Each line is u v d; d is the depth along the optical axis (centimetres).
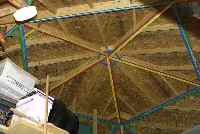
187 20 687
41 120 669
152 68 866
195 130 559
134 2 668
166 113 1036
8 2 637
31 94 709
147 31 743
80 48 813
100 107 1079
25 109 673
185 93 933
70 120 772
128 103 1041
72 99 1023
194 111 995
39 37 762
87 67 887
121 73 912
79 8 684
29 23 707
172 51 794
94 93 1003
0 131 629
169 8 664
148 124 1118
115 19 716
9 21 688
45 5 664
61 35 761
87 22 725
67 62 860
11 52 800
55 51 816
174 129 1098
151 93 967
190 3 636
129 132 1169
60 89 971
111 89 983
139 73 898
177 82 900
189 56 797
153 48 797
